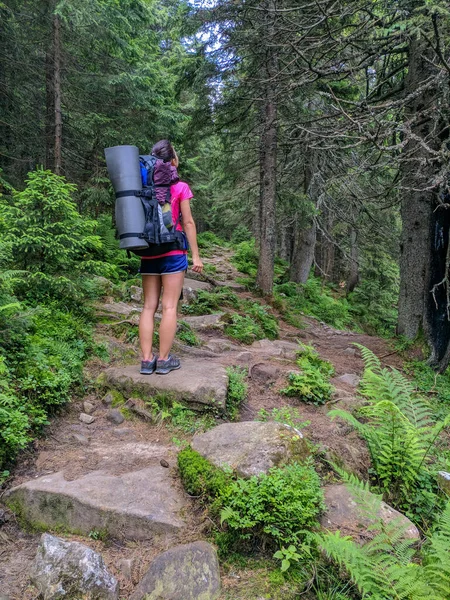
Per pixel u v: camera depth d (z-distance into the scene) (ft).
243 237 84.48
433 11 14.26
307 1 27.99
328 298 48.39
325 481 9.16
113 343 15.52
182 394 11.63
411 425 10.26
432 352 25.05
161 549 7.18
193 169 59.62
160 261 12.30
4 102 33.45
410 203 27.22
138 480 8.60
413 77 24.70
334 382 16.42
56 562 6.47
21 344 12.21
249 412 12.44
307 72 22.77
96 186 39.65
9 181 32.60
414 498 9.73
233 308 28.32
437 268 25.31
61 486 8.13
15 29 32.76
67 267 17.04
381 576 6.31
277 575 6.77
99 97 38.65
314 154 37.60
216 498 7.80
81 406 12.00
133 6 36.19
